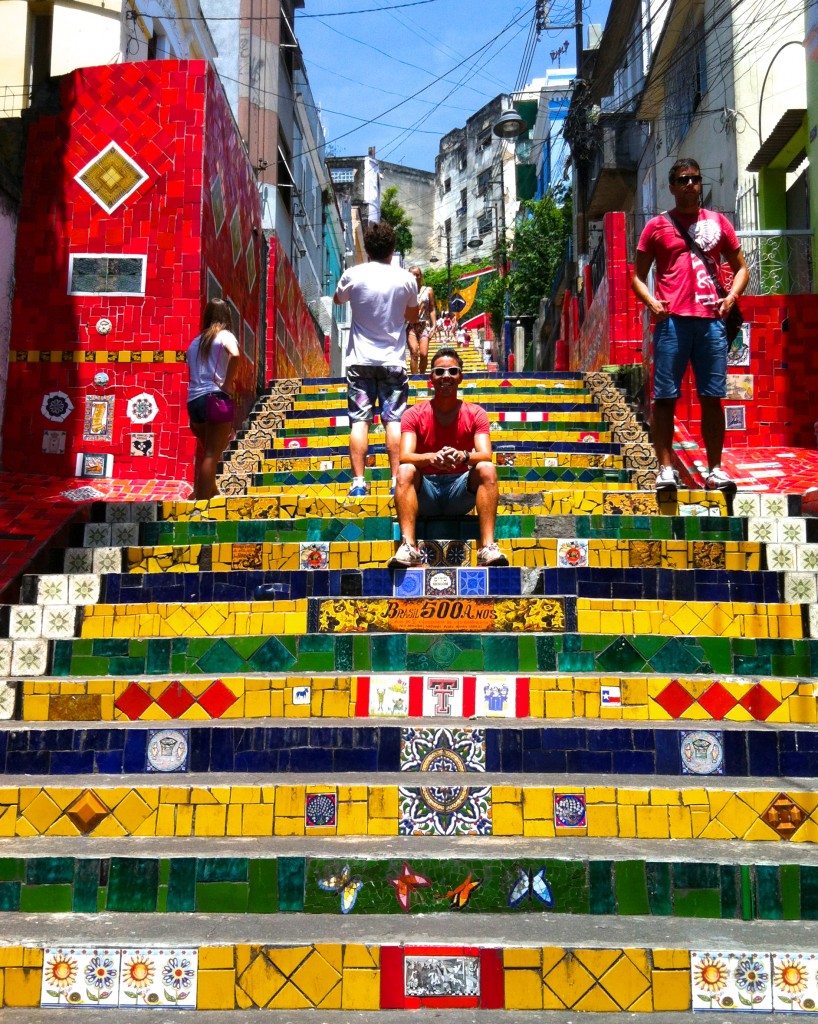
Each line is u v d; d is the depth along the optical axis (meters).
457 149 47.50
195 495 6.18
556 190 26.69
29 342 7.01
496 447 7.57
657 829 3.26
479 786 3.32
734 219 10.89
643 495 5.62
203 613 4.53
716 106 11.77
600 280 10.87
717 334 5.62
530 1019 2.62
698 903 2.96
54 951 2.75
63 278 7.07
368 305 5.99
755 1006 2.66
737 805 3.26
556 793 3.29
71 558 5.28
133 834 3.32
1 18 8.88
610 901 2.97
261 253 10.02
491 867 3.01
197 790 3.34
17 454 6.89
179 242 7.07
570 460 7.27
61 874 3.05
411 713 3.93
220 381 6.18
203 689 3.96
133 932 2.84
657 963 2.69
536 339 23.50
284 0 16.62
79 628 4.59
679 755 3.57
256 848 3.12
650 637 4.13
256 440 8.09
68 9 8.91
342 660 4.20
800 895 2.94
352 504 5.66
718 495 5.56
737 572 4.60
